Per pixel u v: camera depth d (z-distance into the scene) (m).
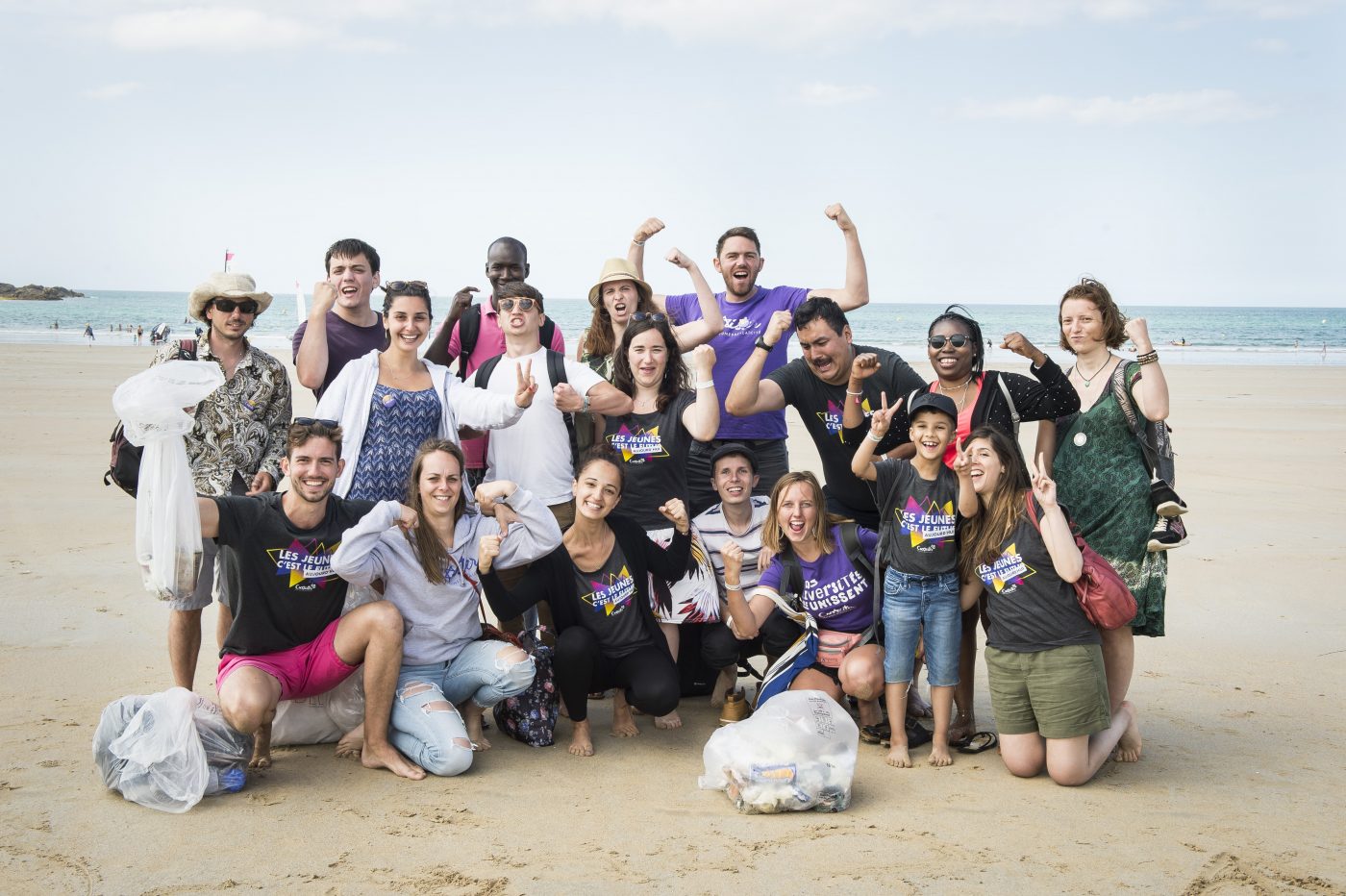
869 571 5.41
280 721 5.15
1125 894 3.74
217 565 5.37
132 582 8.03
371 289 6.43
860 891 3.75
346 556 4.65
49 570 8.30
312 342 6.01
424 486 4.95
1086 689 4.68
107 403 21.03
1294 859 4.03
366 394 5.41
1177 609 7.78
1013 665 4.82
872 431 5.15
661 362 5.87
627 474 5.94
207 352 5.51
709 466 6.75
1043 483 4.69
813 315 5.64
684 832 4.27
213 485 5.49
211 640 6.82
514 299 5.87
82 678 5.93
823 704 4.80
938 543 5.04
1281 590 8.27
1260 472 14.47
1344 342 66.69
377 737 4.89
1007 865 3.96
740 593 5.27
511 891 3.71
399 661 4.83
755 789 4.45
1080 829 4.31
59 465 13.41
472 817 4.37
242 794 4.57
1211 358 47.53
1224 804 4.56
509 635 5.39
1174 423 20.67
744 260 7.46
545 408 5.91
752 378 5.83
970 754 5.29
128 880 3.75
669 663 5.44
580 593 5.40
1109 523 5.20
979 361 5.48
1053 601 4.74
